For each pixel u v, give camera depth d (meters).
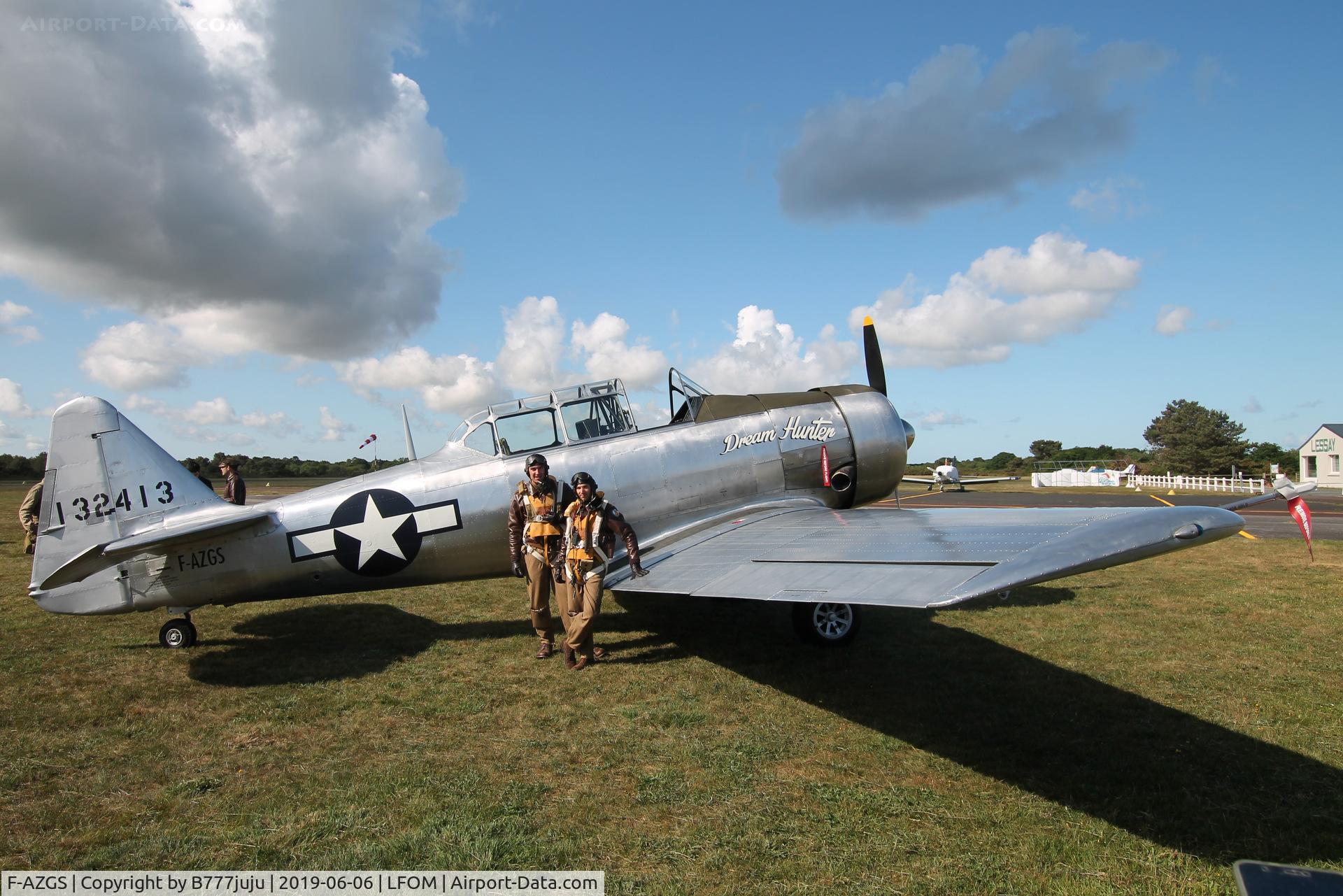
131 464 6.12
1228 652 5.49
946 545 3.82
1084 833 2.97
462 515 6.32
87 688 4.97
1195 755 3.72
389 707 4.57
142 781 3.53
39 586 5.82
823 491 7.39
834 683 4.93
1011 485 48.94
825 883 2.62
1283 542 11.74
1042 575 2.97
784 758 3.73
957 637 6.07
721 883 2.63
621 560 6.10
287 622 7.01
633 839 2.94
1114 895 2.55
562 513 5.69
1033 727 4.10
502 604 7.88
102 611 5.90
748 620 6.93
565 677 5.17
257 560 6.05
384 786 3.44
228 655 5.82
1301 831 2.99
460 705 4.59
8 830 3.06
